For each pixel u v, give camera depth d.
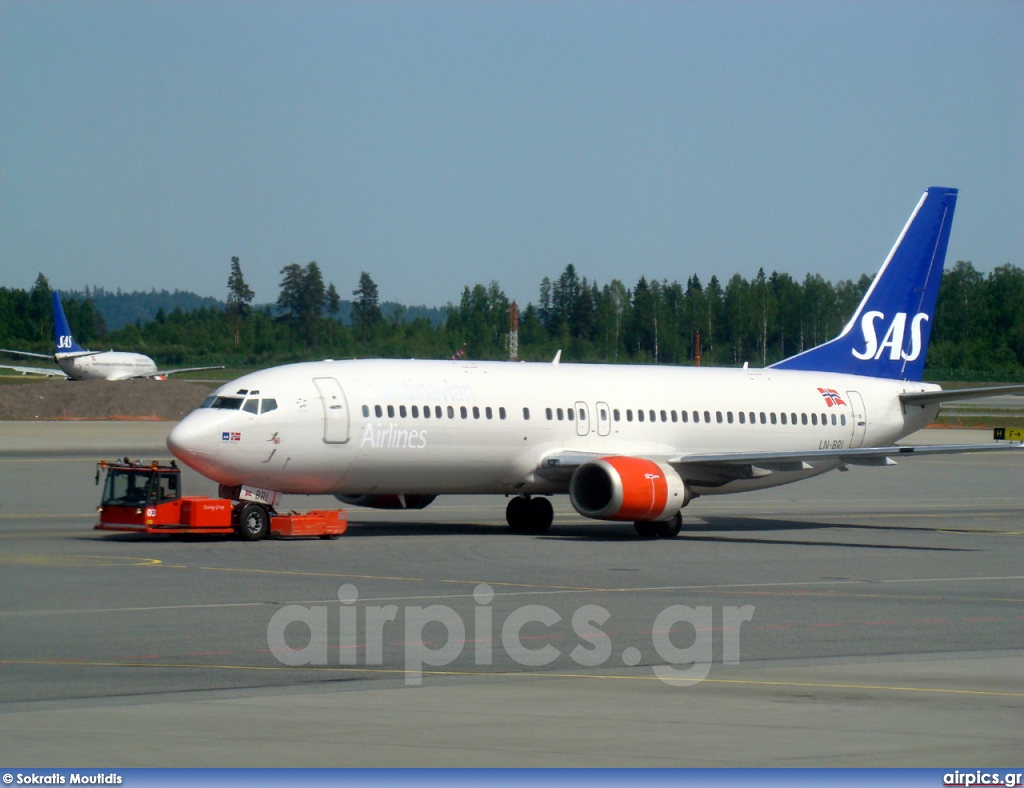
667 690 59.28
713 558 117.38
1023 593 97.12
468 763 46.34
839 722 52.94
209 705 55.53
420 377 135.75
